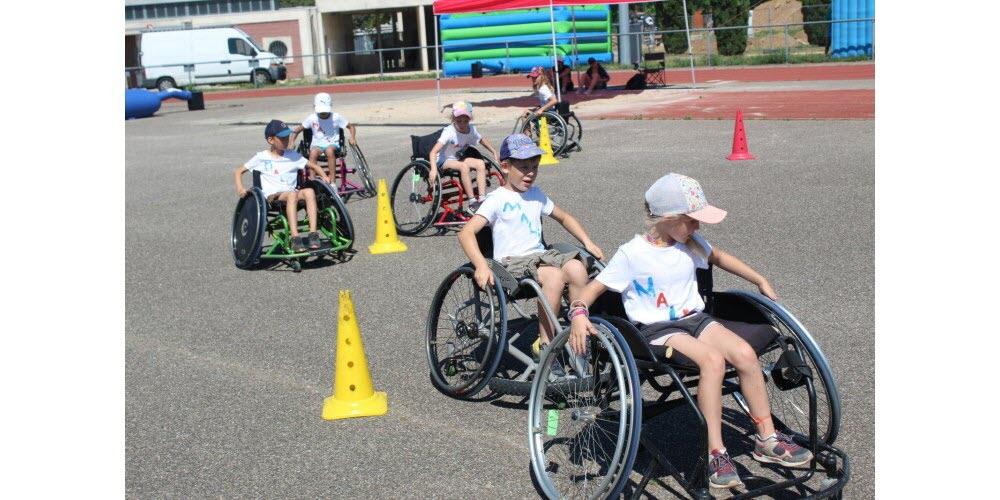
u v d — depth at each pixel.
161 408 5.10
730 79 27.34
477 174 9.08
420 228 9.22
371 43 48.62
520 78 35.00
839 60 31.00
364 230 9.66
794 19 44.69
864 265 6.98
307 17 42.03
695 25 40.38
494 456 4.33
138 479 4.27
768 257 7.41
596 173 11.79
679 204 3.83
